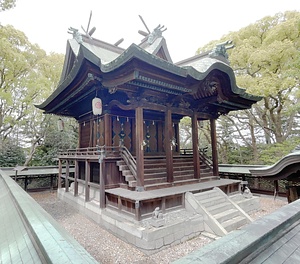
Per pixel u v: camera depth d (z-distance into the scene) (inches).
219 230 214.8
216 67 268.8
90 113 380.8
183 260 38.1
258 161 577.9
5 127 610.5
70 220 281.6
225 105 370.6
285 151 452.1
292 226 73.0
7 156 629.0
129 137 355.9
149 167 317.7
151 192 251.3
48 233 57.1
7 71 530.3
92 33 409.1
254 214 297.3
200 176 351.9
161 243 189.8
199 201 253.0
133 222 216.4
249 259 44.8
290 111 473.4
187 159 390.6
